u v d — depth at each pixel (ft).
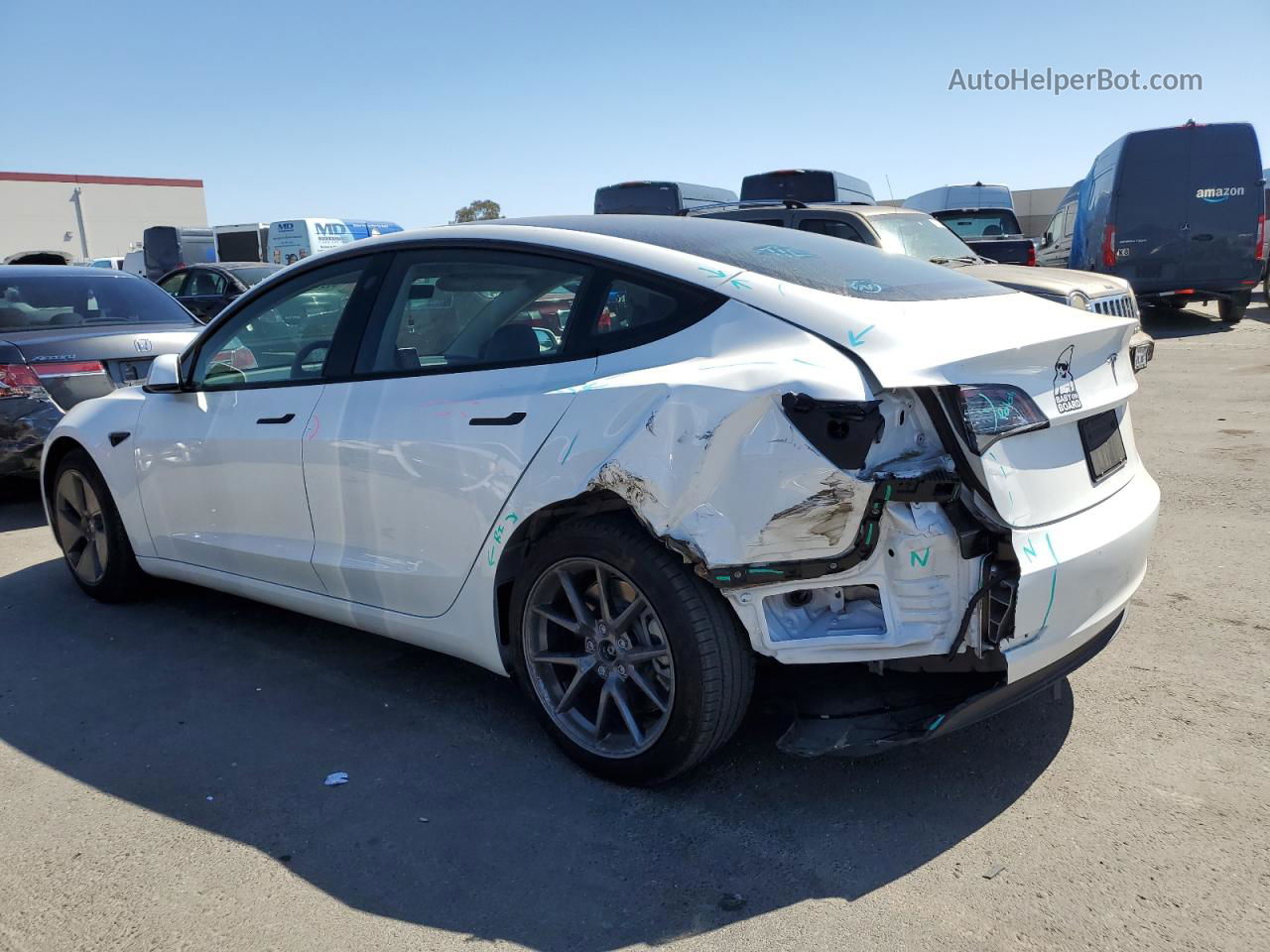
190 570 14.25
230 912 8.22
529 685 10.52
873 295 9.87
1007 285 25.95
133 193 175.01
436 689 12.45
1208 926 7.68
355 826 9.43
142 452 14.30
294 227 74.69
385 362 11.61
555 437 9.68
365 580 11.64
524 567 10.23
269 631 14.56
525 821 9.44
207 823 9.55
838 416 8.21
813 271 10.33
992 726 10.93
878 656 8.74
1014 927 7.73
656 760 9.53
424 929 7.97
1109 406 9.86
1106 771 9.94
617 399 9.32
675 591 9.05
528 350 10.47
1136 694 11.50
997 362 8.80
